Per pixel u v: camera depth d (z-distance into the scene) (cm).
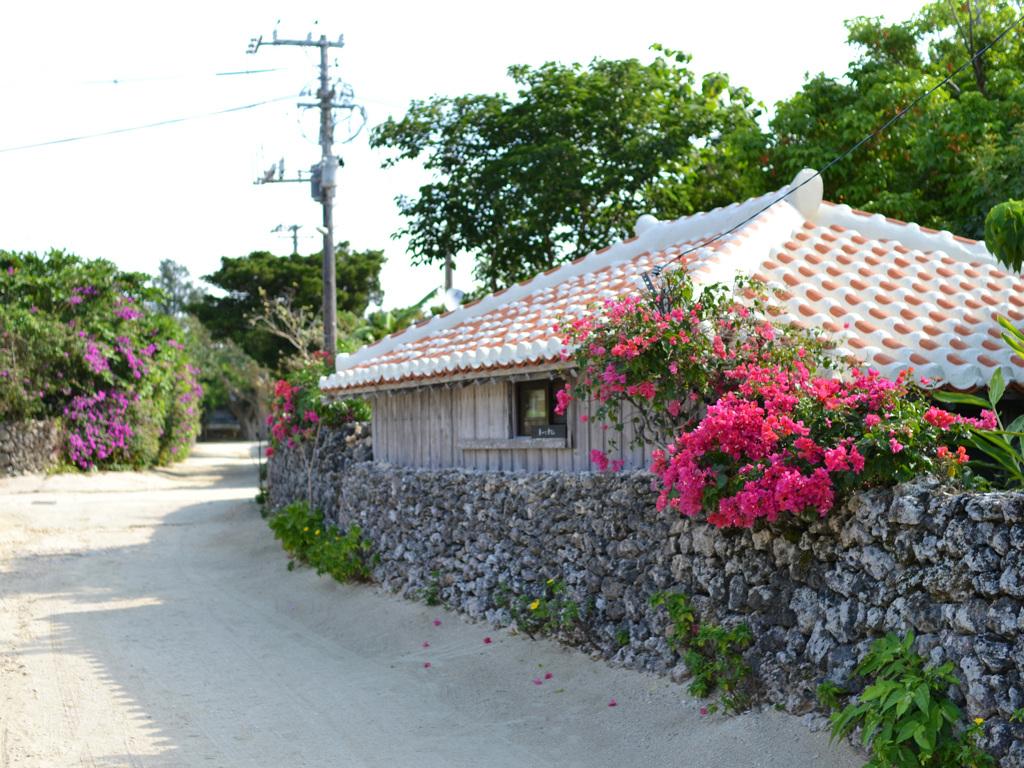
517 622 886
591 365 741
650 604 717
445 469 1102
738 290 846
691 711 650
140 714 764
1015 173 1521
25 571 1489
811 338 743
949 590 510
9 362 2677
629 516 770
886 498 560
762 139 1889
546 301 1152
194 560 1602
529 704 736
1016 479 594
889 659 521
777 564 632
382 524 1210
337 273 4700
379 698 793
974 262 1021
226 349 5866
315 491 1620
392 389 1155
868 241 1047
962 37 1947
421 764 636
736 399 627
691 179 2330
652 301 714
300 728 721
